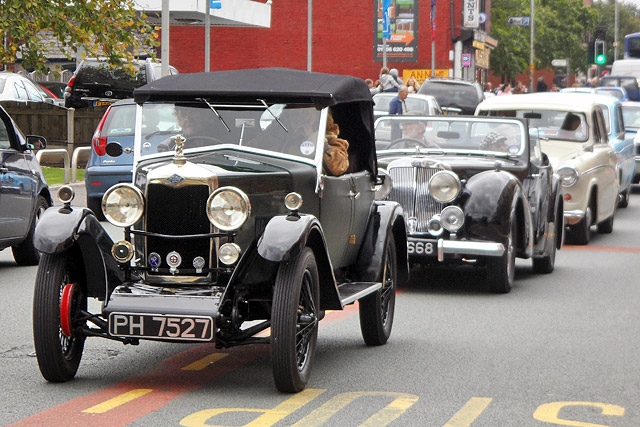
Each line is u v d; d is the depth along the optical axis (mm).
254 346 16141
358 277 15992
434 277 24453
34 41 38250
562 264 27344
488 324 18531
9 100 48844
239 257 13164
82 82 51875
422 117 24656
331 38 114250
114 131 33562
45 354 13102
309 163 14117
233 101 14352
